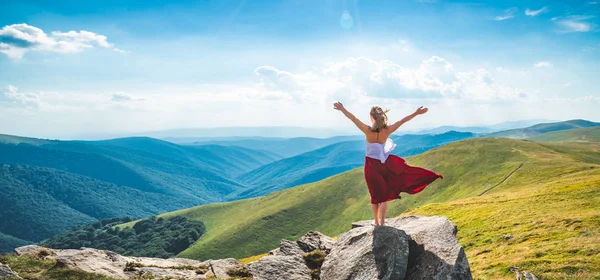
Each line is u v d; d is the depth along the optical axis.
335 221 196.25
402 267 9.91
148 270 15.25
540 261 24.30
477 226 44.38
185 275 14.77
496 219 45.19
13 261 15.44
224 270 15.04
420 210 74.31
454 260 9.84
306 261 14.35
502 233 37.59
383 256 10.31
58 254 17.45
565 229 31.89
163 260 17.98
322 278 11.32
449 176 170.50
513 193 74.00
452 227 11.53
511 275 23.78
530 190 72.69
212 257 186.88
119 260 16.73
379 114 10.86
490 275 25.03
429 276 9.57
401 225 13.28
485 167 162.12
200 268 16.12
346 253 11.45
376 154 11.01
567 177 95.50
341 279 10.49
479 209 57.66
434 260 10.06
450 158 189.50
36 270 14.52
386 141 11.30
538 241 30.64
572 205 43.91
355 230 12.52
